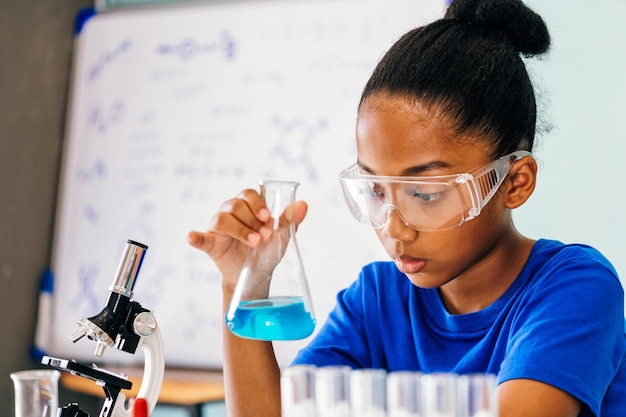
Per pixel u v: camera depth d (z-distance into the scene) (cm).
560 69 219
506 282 122
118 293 110
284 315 104
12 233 261
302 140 242
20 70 263
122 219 260
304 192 239
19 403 101
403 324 131
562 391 100
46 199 271
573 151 218
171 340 247
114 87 267
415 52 115
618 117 215
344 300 140
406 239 110
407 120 111
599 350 105
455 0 125
